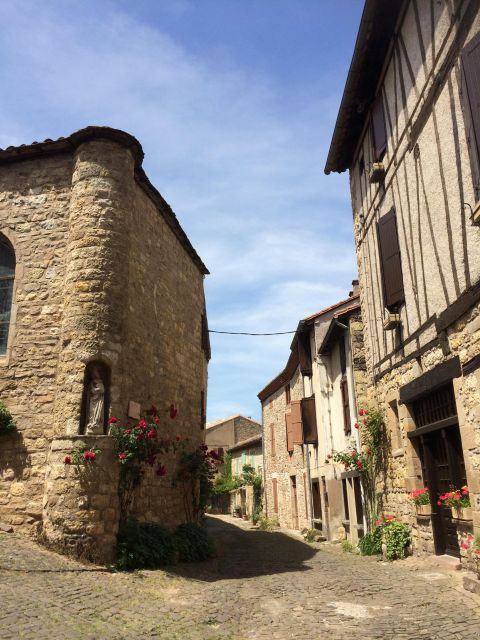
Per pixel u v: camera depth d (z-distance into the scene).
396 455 8.92
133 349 8.88
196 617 5.04
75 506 6.90
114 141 8.66
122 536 7.25
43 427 7.80
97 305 7.80
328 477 13.95
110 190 8.39
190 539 9.31
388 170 9.00
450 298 6.61
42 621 4.33
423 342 7.55
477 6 5.82
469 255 6.07
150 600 5.61
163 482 9.86
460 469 6.86
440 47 6.77
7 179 9.03
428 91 7.20
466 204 6.07
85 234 8.09
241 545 12.55
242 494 29.94
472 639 4.19
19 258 8.61
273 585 6.73
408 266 8.12
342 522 12.84
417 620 4.79
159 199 10.33
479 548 5.75
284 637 4.45
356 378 11.17
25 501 7.54
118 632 4.34
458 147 6.33
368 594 5.94
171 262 11.38
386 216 8.98
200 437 12.91
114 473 7.24
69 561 6.54
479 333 5.80
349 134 10.91
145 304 9.62
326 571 7.84
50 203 8.77
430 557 7.51
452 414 6.91
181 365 11.61
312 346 15.59
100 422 7.39
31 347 8.16
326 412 14.22
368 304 10.43
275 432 23.25
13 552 6.44
